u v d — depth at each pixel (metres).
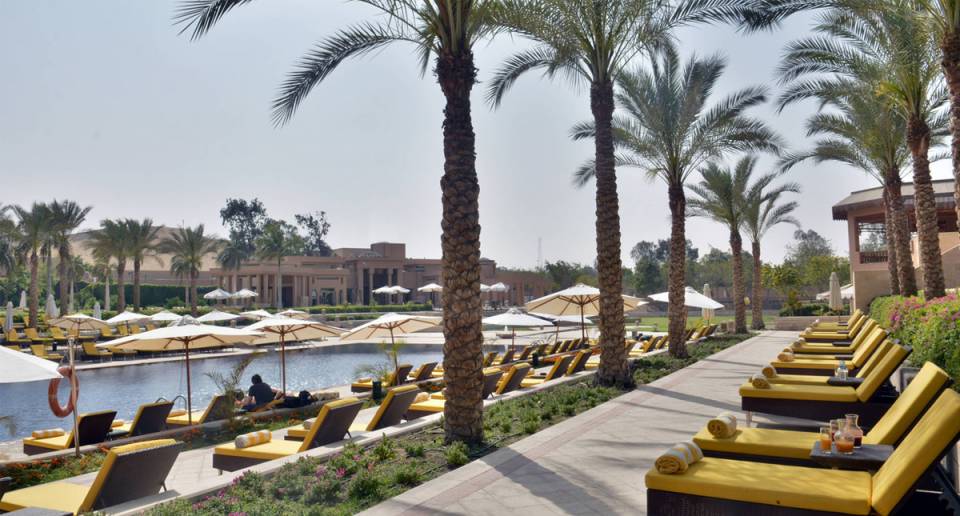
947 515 4.00
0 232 41.91
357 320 50.84
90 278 82.50
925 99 14.47
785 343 24.39
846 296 36.25
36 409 17.80
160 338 12.39
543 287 82.06
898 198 20.20
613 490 6.13
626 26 13.43
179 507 5.75
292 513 5.57
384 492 6.20
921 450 3.64
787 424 7.95
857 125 20.84
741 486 4.15
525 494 6.06
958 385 6.63
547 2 12.10
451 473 6.82
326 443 8.44
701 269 74.69
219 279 72.19
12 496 6.57
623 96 19.28
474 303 8.37
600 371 13.37
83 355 28.23
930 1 11.09
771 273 48.84
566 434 8.62
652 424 9.18
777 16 12.98
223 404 12.61
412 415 11.88
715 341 25.55
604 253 13.40
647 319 56.88
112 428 11.98
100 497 6.17
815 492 3.99
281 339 16.94
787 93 18.56
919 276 28.44
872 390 7.29
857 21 14.74
